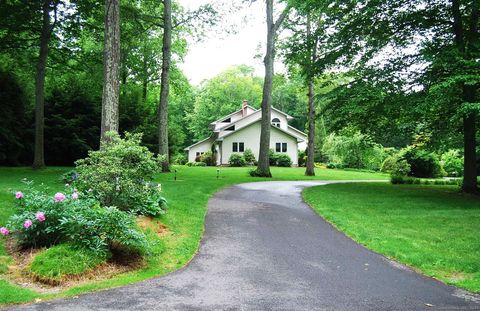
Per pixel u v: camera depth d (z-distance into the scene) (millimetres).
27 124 27047
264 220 10430
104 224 6367
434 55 14062
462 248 7895
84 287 5332
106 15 12688
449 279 6195
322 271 6480
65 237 6438
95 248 6117
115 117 12609
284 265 6770
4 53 25078
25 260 6039
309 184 20531
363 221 10406
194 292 5336
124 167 8484
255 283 5797
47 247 6387
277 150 45094
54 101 28469
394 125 18688
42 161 21906
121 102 31078
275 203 13211
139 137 9172
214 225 9703
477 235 8945
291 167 41719
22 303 4711
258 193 15703
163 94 23328
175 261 6816
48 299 4871
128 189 8305
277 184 20078
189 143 75812
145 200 8891
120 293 5191
